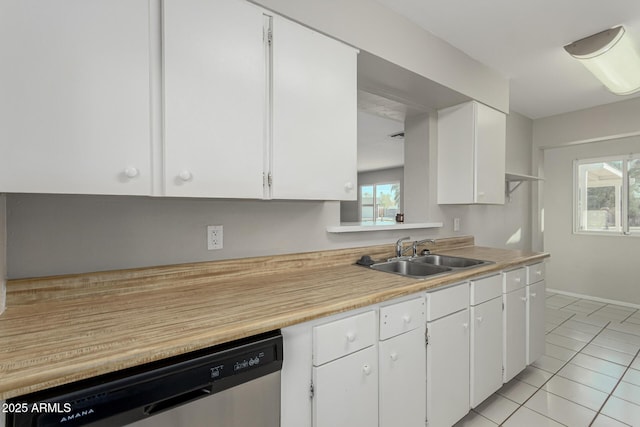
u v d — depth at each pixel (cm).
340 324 116
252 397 93
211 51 111
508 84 269
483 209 314
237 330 90
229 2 115
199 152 109
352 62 153
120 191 97
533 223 390
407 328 138
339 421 115
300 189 134
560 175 425
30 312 102
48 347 77
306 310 106
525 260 217
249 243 158
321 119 140
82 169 91
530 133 386
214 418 86
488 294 185
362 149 564
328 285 140
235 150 117
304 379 108
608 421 174
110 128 95
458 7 175
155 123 102
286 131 130
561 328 310
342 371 116
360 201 947
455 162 250
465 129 243
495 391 196
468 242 289
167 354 79
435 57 201
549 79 270
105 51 94
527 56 230
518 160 365
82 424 68
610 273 387
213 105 112
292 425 105
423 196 260
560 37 205
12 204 106
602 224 398
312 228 182
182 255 138
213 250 146
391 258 212
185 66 106
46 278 111
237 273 151
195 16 108
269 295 124
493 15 182
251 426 93
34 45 85
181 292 128
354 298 120
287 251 171
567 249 421
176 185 105
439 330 153
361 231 204
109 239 123
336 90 146
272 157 126
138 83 99
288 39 130
